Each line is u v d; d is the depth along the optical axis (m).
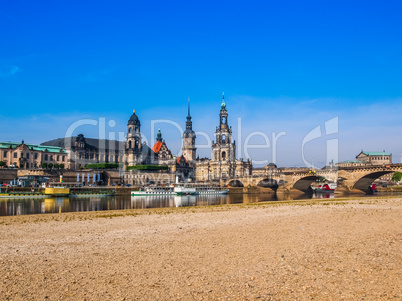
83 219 63.59
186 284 25.05
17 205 109.81
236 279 25.94
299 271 27.53
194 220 60.94
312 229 48.19
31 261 31.33
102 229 50.38
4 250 35.78
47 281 25.78
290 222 56.38
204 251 35.00
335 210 76.56
